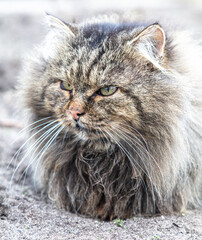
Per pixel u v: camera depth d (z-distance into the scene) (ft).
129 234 10.91
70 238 10.42
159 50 11.63
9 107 25.21
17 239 10.05
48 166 13.44
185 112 11.89
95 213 13.08
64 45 12.58
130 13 17.83
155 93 11.53
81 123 11.68
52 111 12.62
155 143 11.99
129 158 12.05
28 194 14.30
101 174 12.73
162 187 12.50
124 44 11.85
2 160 17.26
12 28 41.11
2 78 29.19
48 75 12.57
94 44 12.09
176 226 11.62
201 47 14.32
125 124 11.68
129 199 12.73
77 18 16.42
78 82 11.66
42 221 11.68
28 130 13.71
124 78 11.49
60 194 13.41
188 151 12.52
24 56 15.24
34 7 49.57
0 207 12.01
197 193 13.89
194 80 12.83
